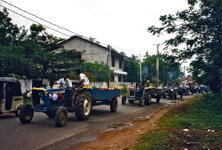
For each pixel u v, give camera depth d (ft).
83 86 27.14
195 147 15.11
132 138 17.74
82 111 25.48
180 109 37.93
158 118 28.25
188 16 36.86
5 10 54.34
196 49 37.78
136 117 29.60
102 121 25.90
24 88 50.93
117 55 108.37
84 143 16.28
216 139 17.02
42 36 61.98
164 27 38.78
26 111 23.09
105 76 77.77
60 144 15.92
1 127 21.13
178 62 41.45
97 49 98.32
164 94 64.18
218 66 34.50
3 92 26.14
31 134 18.57
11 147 14.90
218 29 35.22
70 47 102.83
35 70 53.26
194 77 40.24
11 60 44.42
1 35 54.19
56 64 57.36
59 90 24.39
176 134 18.70
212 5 33.71
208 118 26.53
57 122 21.35
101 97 30.78
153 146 15.03
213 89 38.83
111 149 14.83
